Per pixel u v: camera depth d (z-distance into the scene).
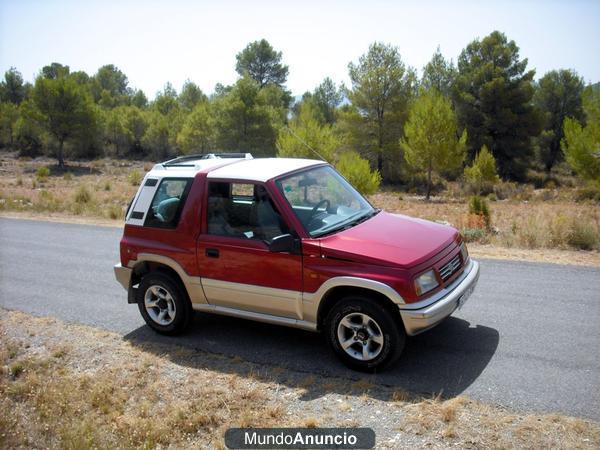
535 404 4.29
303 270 5.07
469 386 4.66
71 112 57.12
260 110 44.16
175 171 6.05
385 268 4.75
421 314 4.61
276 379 5.02
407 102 42.81
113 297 7.99
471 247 10.65
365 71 43.06
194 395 4.78
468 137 48.84
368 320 4.88
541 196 33.09
